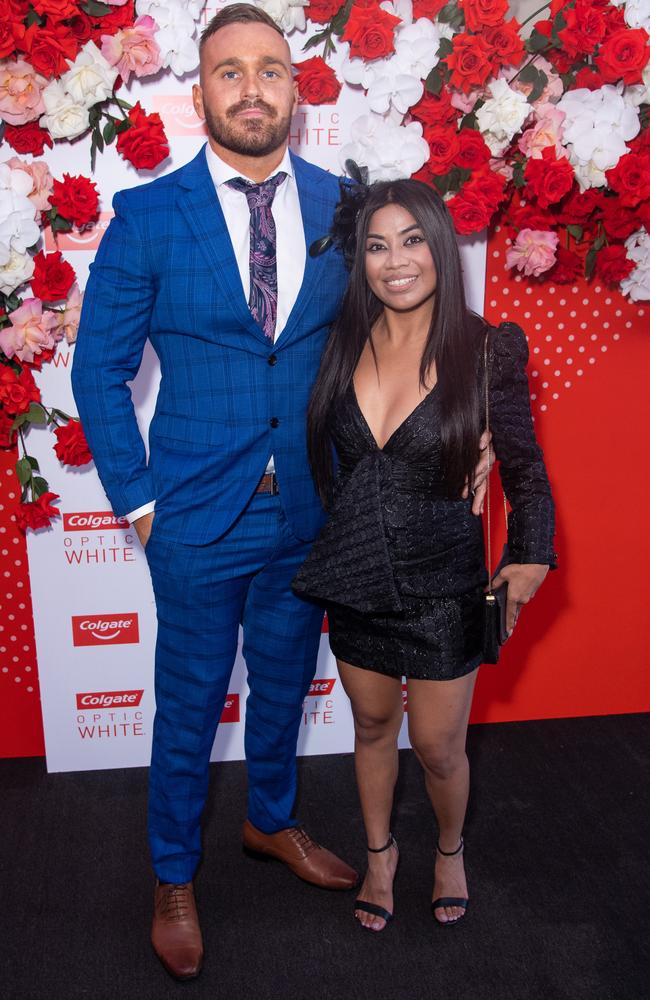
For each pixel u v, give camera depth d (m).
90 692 2.79
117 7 2.21
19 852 2.46
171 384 1.97
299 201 1.97
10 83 2.22
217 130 1.82
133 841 2.51
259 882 2.34
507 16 2.96
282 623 2.11
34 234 2.31
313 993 1.99
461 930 2.16
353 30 2.25
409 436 1.80
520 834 2.51
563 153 2.41
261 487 1.98
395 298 1.82
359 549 1.85
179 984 2.02
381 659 1.94
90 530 2.66
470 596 1.92
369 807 2.16
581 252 2.66
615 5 2.36
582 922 2.18
